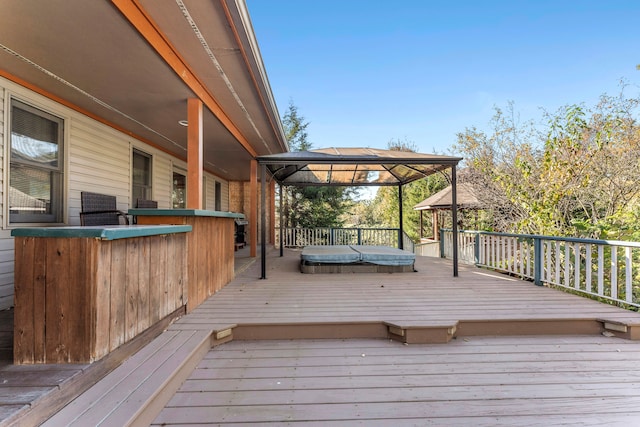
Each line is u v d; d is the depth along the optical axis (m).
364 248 6.72
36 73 3.11
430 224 16.47
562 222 6.69
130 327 2.13
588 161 6.34
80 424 1.43
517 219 7.84
